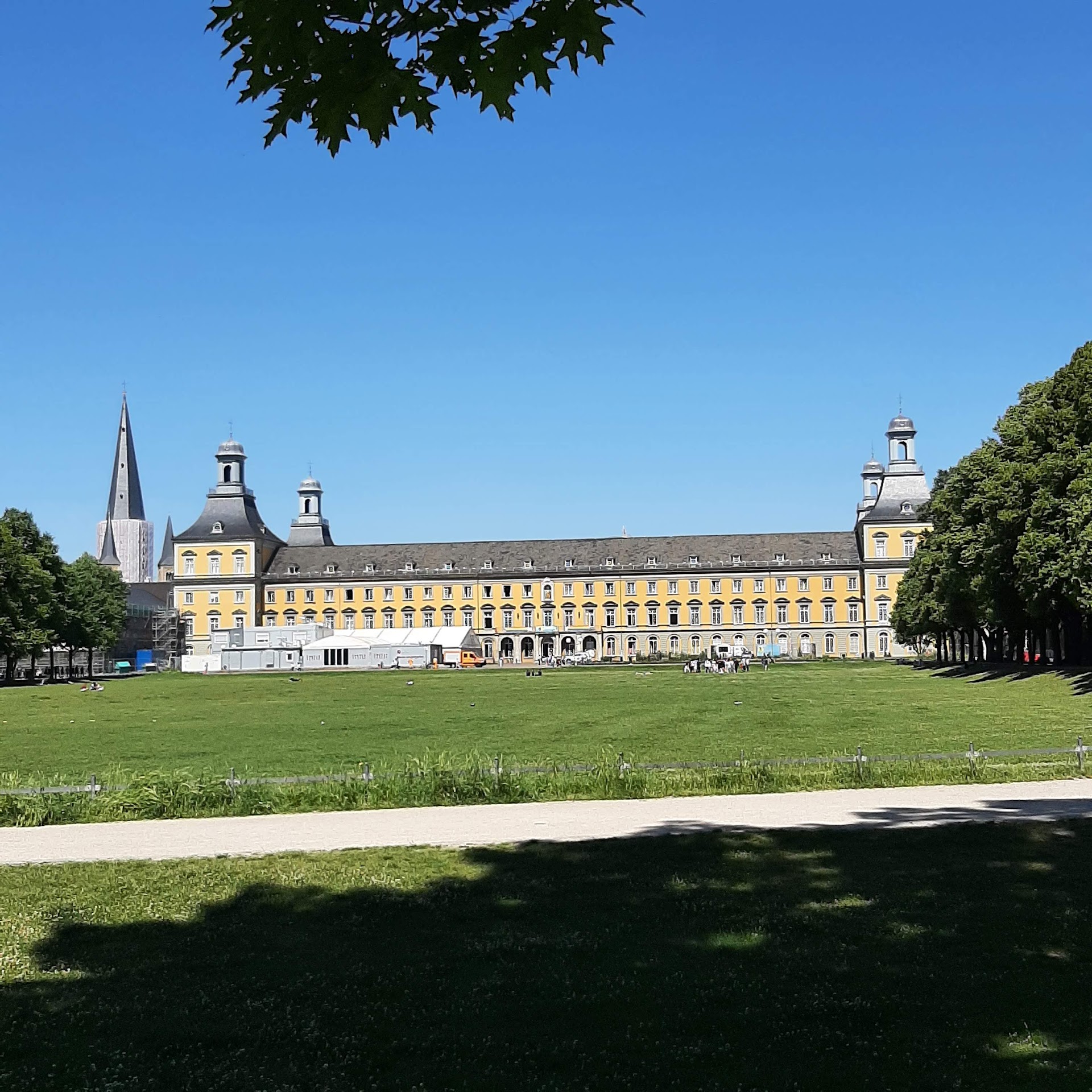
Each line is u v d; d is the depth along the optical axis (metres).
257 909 18.45
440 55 8.30
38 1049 12.75
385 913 18.00
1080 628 85.75
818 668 138.25
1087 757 34.12
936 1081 11.64
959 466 96.75
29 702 85.31
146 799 28.22
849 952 15.54
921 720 53.97
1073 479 73.25
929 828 23.50
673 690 88.44
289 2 8.03
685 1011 13.52
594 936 16.47
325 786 29.73
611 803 28.48
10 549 110.62
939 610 105.31
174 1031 13.18
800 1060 12.19
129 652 190.75
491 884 19.62
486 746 45.97
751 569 195.75
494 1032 13.03
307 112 8.50
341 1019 13.50
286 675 147.50
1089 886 18.69
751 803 27.78
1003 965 14.93
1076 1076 11.69
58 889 20.05
